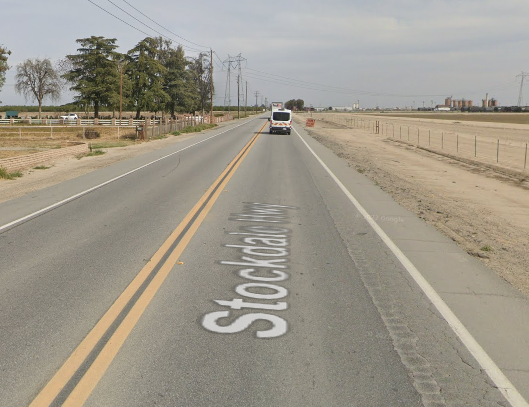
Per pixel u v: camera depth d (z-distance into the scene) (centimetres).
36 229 964
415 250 849
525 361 468
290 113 4578
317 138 4322
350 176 1830
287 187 1533
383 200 1344
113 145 3388
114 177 1745
